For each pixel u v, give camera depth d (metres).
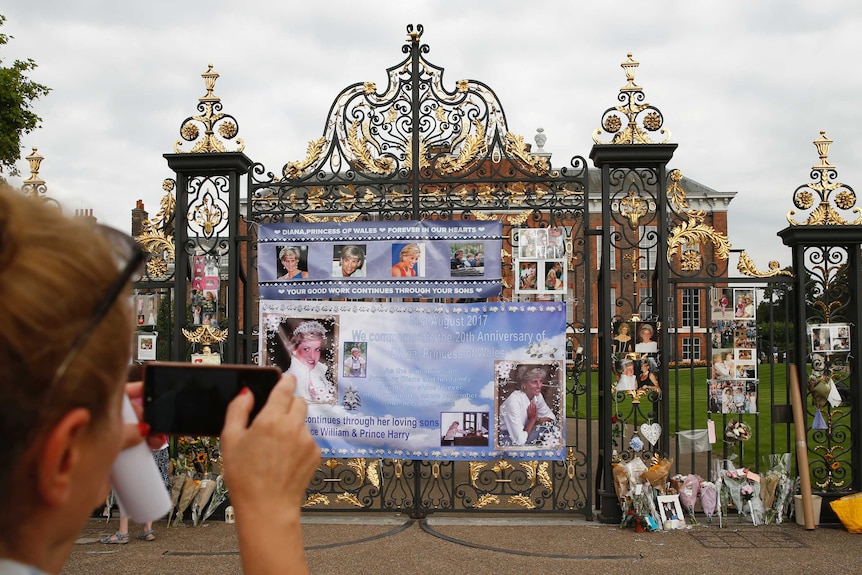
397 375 8.39
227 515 8.39
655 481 8.14
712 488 8.24
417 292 8.43
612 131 8.52
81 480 0.72
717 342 8.42
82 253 0.68
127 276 0.72
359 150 8.73
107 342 0.70
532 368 8.33
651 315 8.60
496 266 8.37
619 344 8.44
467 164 8.62
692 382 8.45
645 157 8.39
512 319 8.38
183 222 8.77
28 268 0.64
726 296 8.44
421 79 8.74
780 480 8.27
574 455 8.52
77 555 7.15
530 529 8.05
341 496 8.58
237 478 0.88
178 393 1.05
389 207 9.07
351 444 8.40
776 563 6.86
